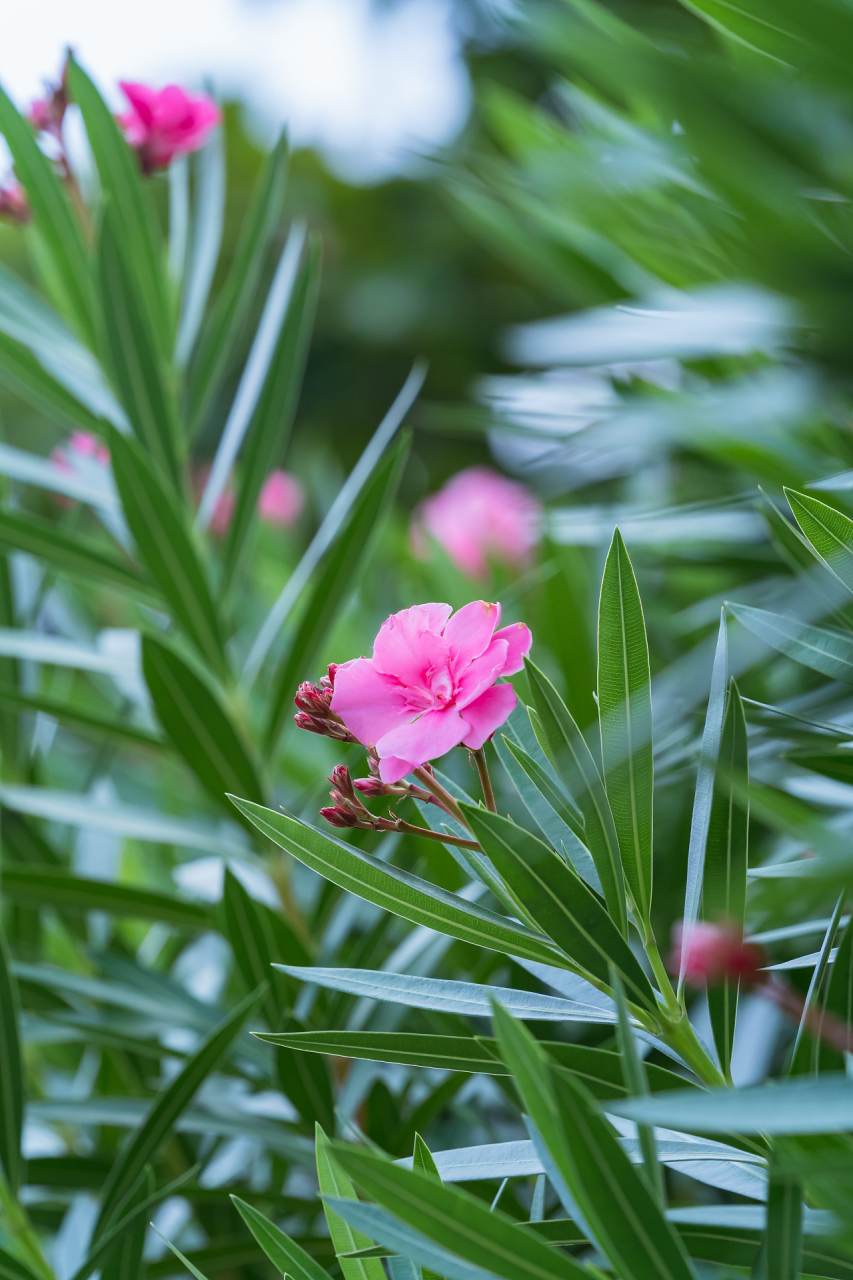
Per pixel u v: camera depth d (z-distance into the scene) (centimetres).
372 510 138
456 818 108
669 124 117
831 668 110
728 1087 105
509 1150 108
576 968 105
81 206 163
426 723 106
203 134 166
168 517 137
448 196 166
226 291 157
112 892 134
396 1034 107
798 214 101
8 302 159
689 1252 106
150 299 154
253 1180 154
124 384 147
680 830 130
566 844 109
